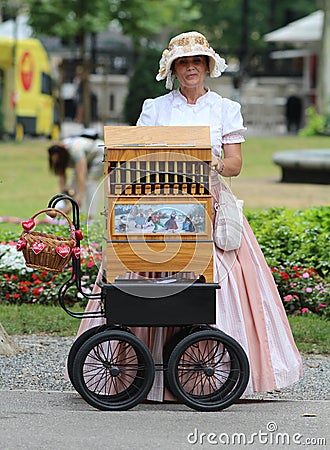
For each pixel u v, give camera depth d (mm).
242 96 68375
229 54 88438
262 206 28328
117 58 75000
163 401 11133
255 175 38344
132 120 55312
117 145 10523
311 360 13898
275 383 11117
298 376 11344
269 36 63312
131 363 10922
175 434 9922
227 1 76688
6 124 55000
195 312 10531
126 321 10492
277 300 11430
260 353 11109
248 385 11055
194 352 10852
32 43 56094
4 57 54438
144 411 10734
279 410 10992
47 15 53969
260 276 11320
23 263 17359
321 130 54156
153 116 11398
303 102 66438
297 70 82562
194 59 11219
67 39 57688
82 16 53875
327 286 16625
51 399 11391
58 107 59312
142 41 72688
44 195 31859
